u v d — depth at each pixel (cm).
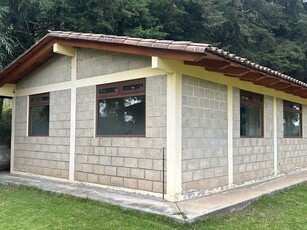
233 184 731
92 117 736
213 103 682
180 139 598
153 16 1542
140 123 644
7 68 880
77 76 778
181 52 538
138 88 652
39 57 829
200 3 1616
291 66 1817
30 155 900
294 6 2055
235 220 518
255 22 1869
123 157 668
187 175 609
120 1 1351
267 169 877
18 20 1173
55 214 533
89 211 544
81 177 750
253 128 831
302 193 731
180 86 605
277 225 506
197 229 464
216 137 686
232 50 1805
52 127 835
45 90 862
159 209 525
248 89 799
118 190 670
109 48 662
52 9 1261
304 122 1132
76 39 716
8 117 1280
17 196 665
